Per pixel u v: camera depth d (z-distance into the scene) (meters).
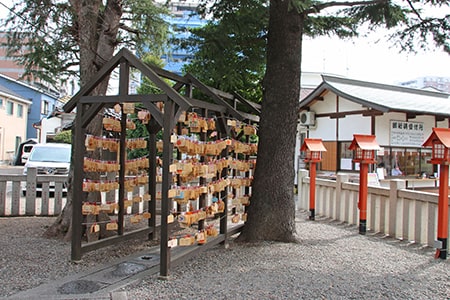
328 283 4.29
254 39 7.12
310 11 6.12
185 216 4.70
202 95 8.94
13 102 29.08
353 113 12.59
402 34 6.85
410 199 6.61
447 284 4.37
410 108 11.42
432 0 5.88
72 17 6.88
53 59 7.19
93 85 5.00
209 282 4.25
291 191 6.29
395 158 12.50
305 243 6.11
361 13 6.77
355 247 6.01
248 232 6.21
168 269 4.37
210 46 6.85
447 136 5.54
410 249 6.06
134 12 7.91
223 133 5.81
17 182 8.41
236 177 6.43
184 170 4.63
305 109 14.34
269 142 6.23
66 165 11.55
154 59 9.32
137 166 6.26
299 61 6.30
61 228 6.36
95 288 4.08
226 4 6.59
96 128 6.47
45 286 4.13
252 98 9.73
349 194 8.09
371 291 4.09
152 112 4.58
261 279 4.36
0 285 4.14
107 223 5.89
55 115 17.34
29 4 6.71
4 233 6.63
